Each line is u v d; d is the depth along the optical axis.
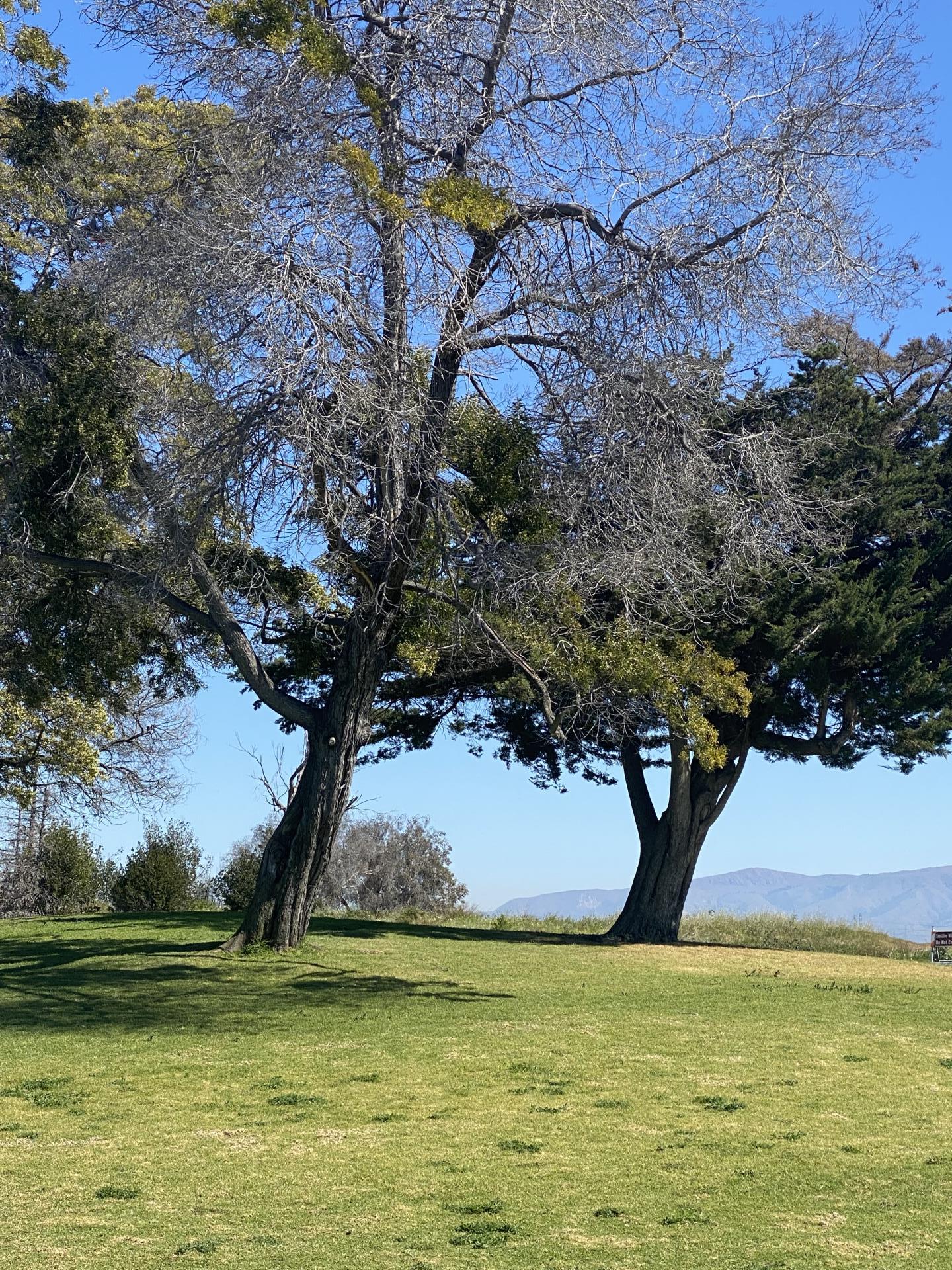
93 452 15.98
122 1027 13.15
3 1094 9.98
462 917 35.34
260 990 15.88
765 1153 8.06
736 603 21.88
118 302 15.70
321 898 40.34
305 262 13.16
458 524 15.55
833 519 19.08
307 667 21.73
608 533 15.20
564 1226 6.52
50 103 18.64
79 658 18.47
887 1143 8.34
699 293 14.39
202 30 14.91
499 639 16.73
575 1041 12.45
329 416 13.23
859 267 14.80
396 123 14.72
